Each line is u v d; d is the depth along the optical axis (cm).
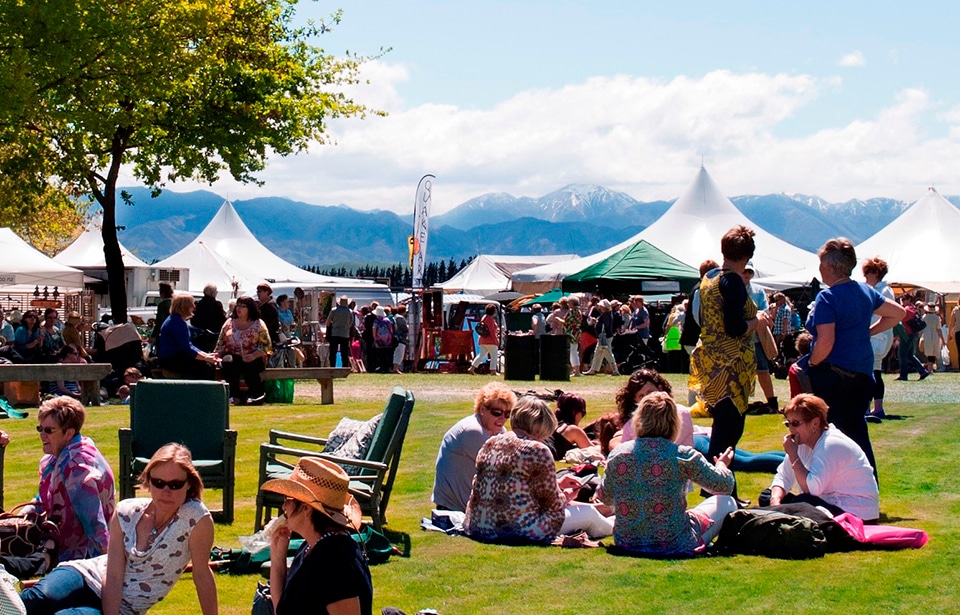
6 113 2303
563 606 705
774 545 827
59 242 6731
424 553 845
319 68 3378
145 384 1012
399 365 3061
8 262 2958
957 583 740
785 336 2598
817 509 866
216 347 1905
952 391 2152
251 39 3200
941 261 3728
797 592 726
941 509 978
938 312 3139
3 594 553
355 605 503
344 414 1727
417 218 3319
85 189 3133
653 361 2877
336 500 512
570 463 1129
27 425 1589
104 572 629
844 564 797
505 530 884
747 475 1138
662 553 835
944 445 1330
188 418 1009
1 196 3262
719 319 952
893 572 770
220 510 1008
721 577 767
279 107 3159
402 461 1291
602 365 3016
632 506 845
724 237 962
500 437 900
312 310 3444
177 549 618
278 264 4928
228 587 746
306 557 508
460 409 1831
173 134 3067
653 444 848
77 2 2345
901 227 3891
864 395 948
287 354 2384
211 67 2927
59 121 2630
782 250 4141
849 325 941
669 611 691
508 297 5006
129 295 4028
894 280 3697
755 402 1612
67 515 727
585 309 3148
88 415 1683
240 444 1397
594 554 841
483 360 3016
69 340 2155
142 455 1005
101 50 2434
